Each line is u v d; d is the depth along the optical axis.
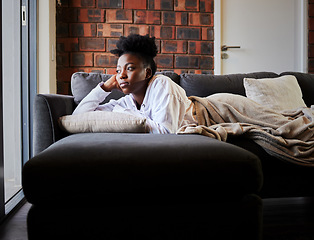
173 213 0.80
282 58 3.26
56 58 2.99
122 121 1.28
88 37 3.03
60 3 2.98
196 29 3.15
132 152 0.83
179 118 1.36
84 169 0.79
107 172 0.80
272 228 1.33
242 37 3.21
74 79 1.81
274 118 1.44
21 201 1.73
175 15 3.12
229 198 0.84
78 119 1.35
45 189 0.78
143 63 1.37
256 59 3.24
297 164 1.31
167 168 0.81
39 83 2.58
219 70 3.17
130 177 0.80
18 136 2.07
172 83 1.41
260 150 1.34
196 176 0.82
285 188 1.36
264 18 3.23
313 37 3.22
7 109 2.08
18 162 2.07
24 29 2.22
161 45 3.12
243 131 1.36
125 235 0.79
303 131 1.35
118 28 3.05
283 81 1.94
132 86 1.38
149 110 1.39
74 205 0.81
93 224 0.78
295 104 1.85
